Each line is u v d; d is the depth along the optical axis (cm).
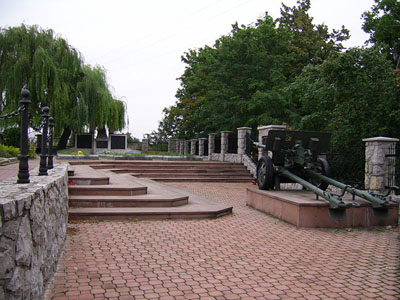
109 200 758
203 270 442
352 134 1355
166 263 463
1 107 2266
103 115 2622
